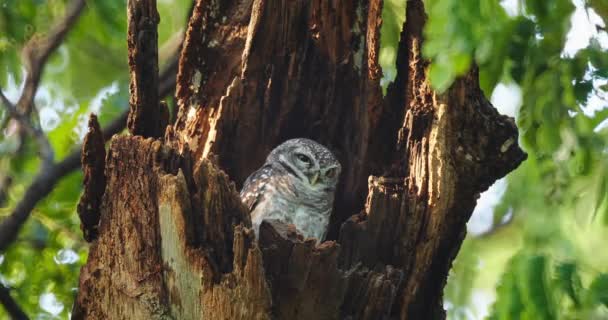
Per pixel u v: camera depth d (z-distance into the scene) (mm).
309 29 11609
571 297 9344
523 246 11930
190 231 9062
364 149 11734
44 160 14156
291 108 12016
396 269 10086
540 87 10859
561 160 11094
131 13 10328
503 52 10430
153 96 10531
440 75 9617
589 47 10695
